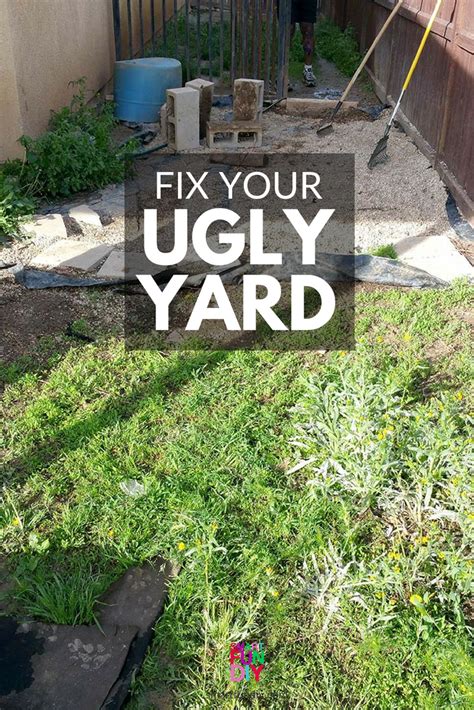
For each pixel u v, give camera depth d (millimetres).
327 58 6316
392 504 1624
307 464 1758
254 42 4992
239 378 2109
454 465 1615
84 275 2719
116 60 4824
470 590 1418
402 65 4520
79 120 3805
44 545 1521
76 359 2201
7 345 2275
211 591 1418
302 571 1490
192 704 1238
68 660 1300
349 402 1812
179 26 6945
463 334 2328
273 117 4695
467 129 3211
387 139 3816
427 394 2029
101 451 1803
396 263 2727
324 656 1328
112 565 1509
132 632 1354
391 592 1424
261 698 1260
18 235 2990
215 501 1650
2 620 1377
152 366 2156
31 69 3553
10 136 3463
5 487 1689
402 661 1313
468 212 3141
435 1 3766
